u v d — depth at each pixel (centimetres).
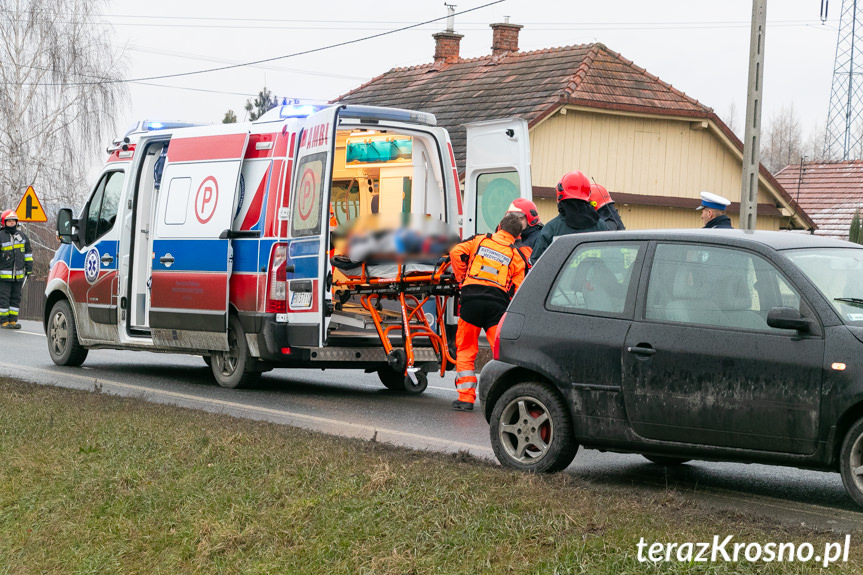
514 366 863
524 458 854
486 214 1592
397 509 674
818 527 668
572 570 566
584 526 626
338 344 1320
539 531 620
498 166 1562
